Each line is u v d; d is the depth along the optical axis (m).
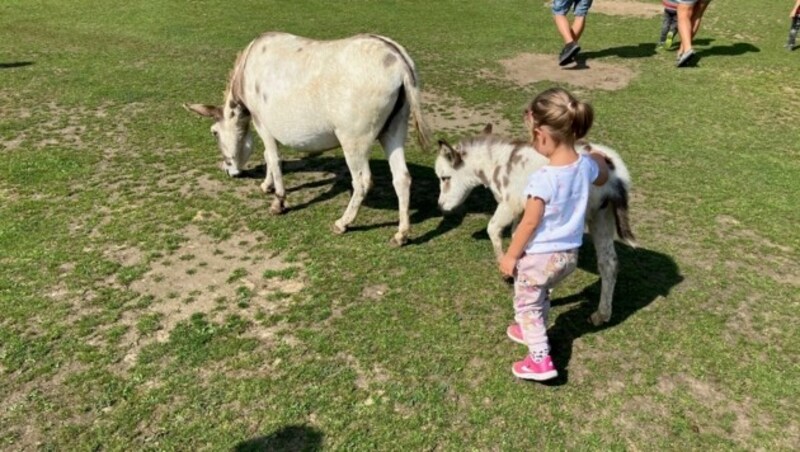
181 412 3.70
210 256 5.30
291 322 4.46
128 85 9.89
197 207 6.11
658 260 5.26
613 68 11.18
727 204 6.23
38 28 13.56
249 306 4.65
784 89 9.98
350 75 4.89
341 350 4.18
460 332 4.35
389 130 5.21
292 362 4.08
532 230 3.49
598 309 4.40
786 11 15.85
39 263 5.15
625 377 3.96
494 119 8.61
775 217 6.00
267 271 5.07
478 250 5.41
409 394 3.81
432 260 5.24
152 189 6.46
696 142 7.86
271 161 5.81
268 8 15.42
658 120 8.62
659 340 4.29
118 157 7.25
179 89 9.72
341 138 5.18
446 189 5.42
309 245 5.48
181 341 4.27
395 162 5.29
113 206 6.09
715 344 4.26
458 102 9.32
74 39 12.71
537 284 3.64
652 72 10.93
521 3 16.67
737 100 9.48
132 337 4.32
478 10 15.82
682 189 6.55
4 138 7.75
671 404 3.76
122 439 3.52
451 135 8.01
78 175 6.75
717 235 5.66
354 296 4.75
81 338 4.31
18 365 4.05
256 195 6.42
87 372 4.00
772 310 4.63
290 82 5.21
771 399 3.81
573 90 9.94
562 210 3.52
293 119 5.34
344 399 3.77
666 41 12.30
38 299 4.70
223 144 6.47
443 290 4.82
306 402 3.75
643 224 5.84
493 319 4.49
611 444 3.48
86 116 8.58
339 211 6.11
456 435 3.53
